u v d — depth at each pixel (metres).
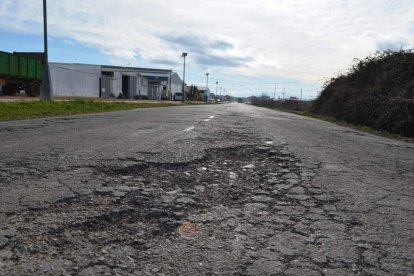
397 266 2.50
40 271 2.25
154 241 2.76
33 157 5.67
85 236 2.80
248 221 3.28
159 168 5.20
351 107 25.05
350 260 2.56
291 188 4.50
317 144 9.00
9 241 2.65
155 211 3.41
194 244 2.73
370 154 7.94
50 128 10.24
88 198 3.70
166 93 95.56
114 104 27.56
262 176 5.11
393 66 23.75
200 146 7.32
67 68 49.50
